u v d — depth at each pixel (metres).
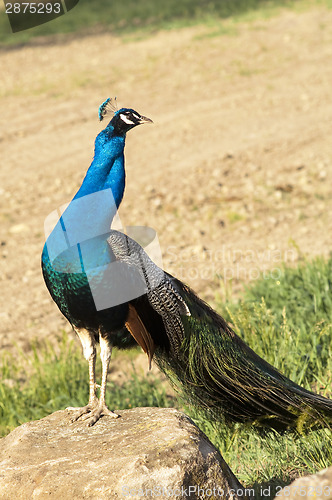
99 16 39.94
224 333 8.15
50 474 6.55
